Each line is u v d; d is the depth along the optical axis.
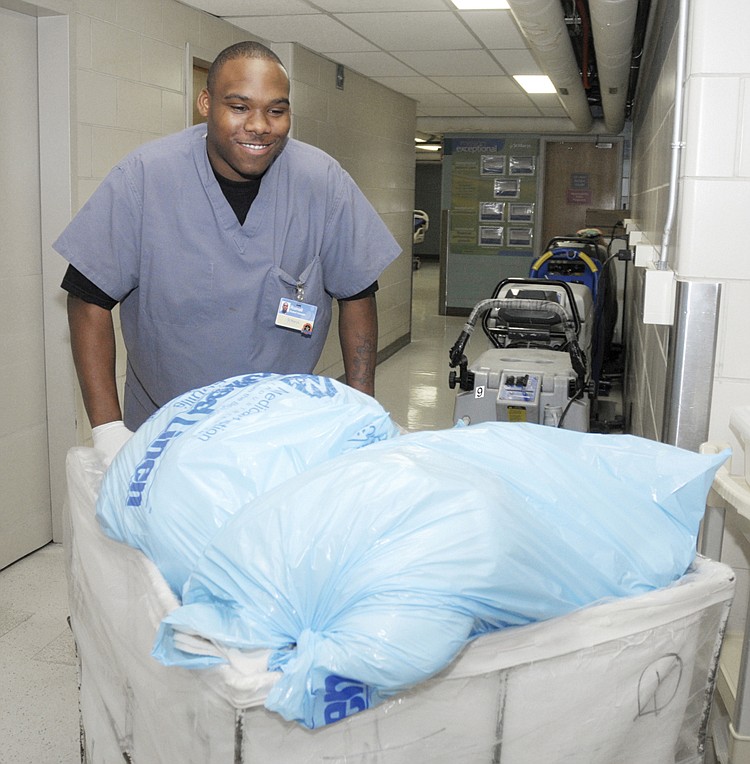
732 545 1.94
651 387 2.86
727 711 1.72
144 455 1.08
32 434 3.27
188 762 0.88
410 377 7.23
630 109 8.23
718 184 1.84
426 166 22.66
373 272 1.93
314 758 0.81
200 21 4.15
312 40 5.05
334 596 0.81
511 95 7.75
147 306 1.84
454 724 0.85
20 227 3.09
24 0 2.86
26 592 3.03
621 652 0.91
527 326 4.45
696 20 1.80
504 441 1.02
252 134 1.56
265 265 1.80
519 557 0.84
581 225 11.30
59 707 2.36
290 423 1.01
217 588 0.85
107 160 3.36
